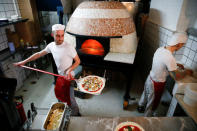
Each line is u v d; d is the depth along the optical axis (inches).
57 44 71.2
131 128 46.7
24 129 44.3
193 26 80.4
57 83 79.0
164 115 93.7
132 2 145.4
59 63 75.9
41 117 49.1
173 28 86.1
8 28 110.9
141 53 157.2
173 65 68.0
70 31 103.2
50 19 167.0
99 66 102.3
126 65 94.2
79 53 102.5
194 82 66.2
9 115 34.5
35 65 131.1
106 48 104.1
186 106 58.6
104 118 52.2
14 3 123.4
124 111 100.3
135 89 124.1
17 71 119.4
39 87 123.5
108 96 115.0
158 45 108.5
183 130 48.3
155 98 81.4
